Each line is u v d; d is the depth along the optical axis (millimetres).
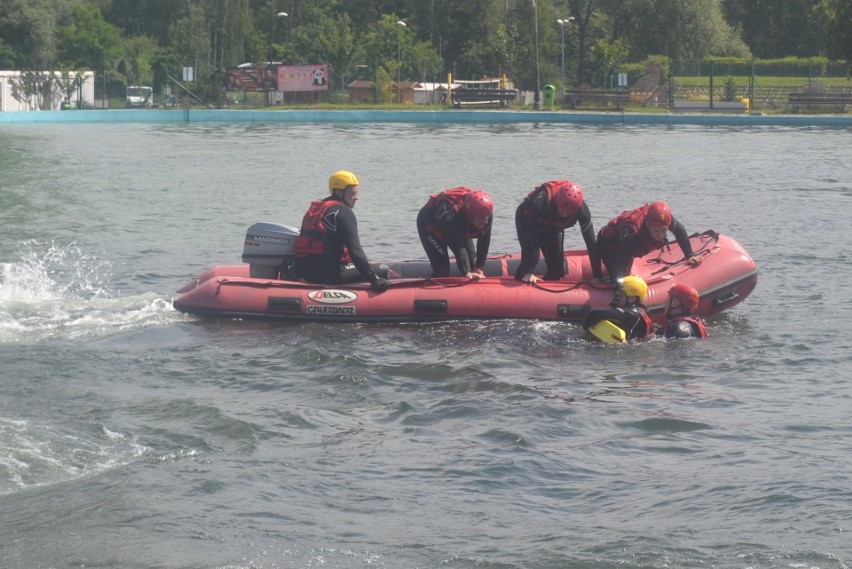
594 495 6621
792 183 24906
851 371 9547
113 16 91312
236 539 5992
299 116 55688
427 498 6578
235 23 83438
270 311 11516
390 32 67438
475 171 27953
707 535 6020
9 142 40594
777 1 93125
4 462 7078
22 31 71688
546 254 11984
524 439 7629
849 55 55875
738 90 58281
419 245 16469
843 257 15273
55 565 5680
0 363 9578
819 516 6234
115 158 33000
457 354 10180
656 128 45750
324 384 9141
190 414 8172
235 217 19906
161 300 12312
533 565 5691
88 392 8773
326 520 6262
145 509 6355
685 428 7910
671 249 12539
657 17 73938
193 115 57344
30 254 15664
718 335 10938
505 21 80125
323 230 11773
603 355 10156
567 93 59688
